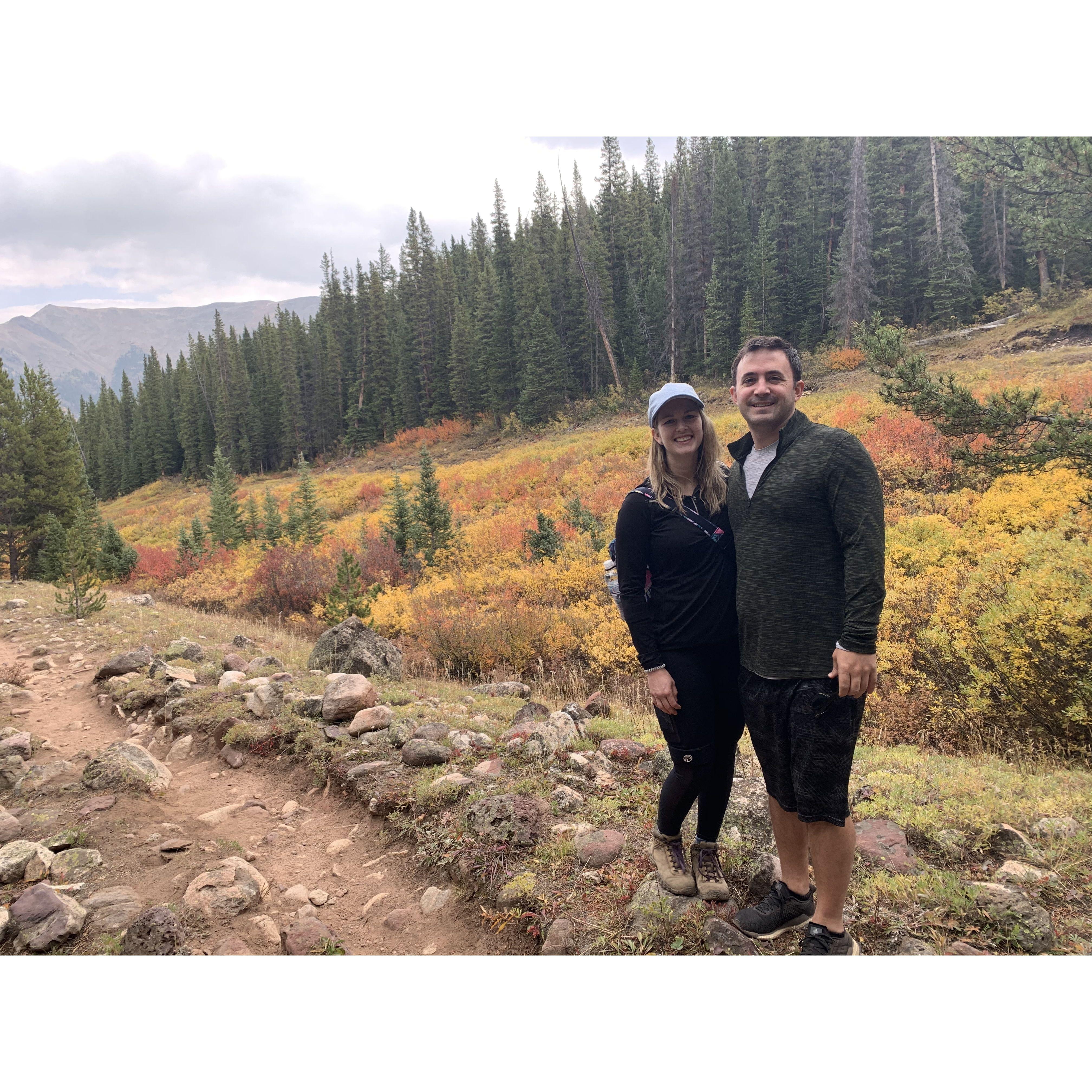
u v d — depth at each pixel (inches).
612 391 2057.1
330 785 167.9
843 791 85.2
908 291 1711.4
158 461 3344.0
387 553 700.0
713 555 96.2
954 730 202.7
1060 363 916.6
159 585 876.0
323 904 125.1
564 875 115.8
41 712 248.2
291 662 310.8
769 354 86.9
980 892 100.1
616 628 339.0
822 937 91.4
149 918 113.5
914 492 474.6
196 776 184.4
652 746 169.2
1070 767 173.8
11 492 1085.1
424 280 2684.5
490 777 152.8
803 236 1863.9
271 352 3043.8
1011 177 377.1
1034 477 373.1
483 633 362.3
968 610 235.8
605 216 2491.4
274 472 2859.3
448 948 110.8
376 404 2719.0
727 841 119.8
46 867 135.1
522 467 1242.6
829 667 83.7
